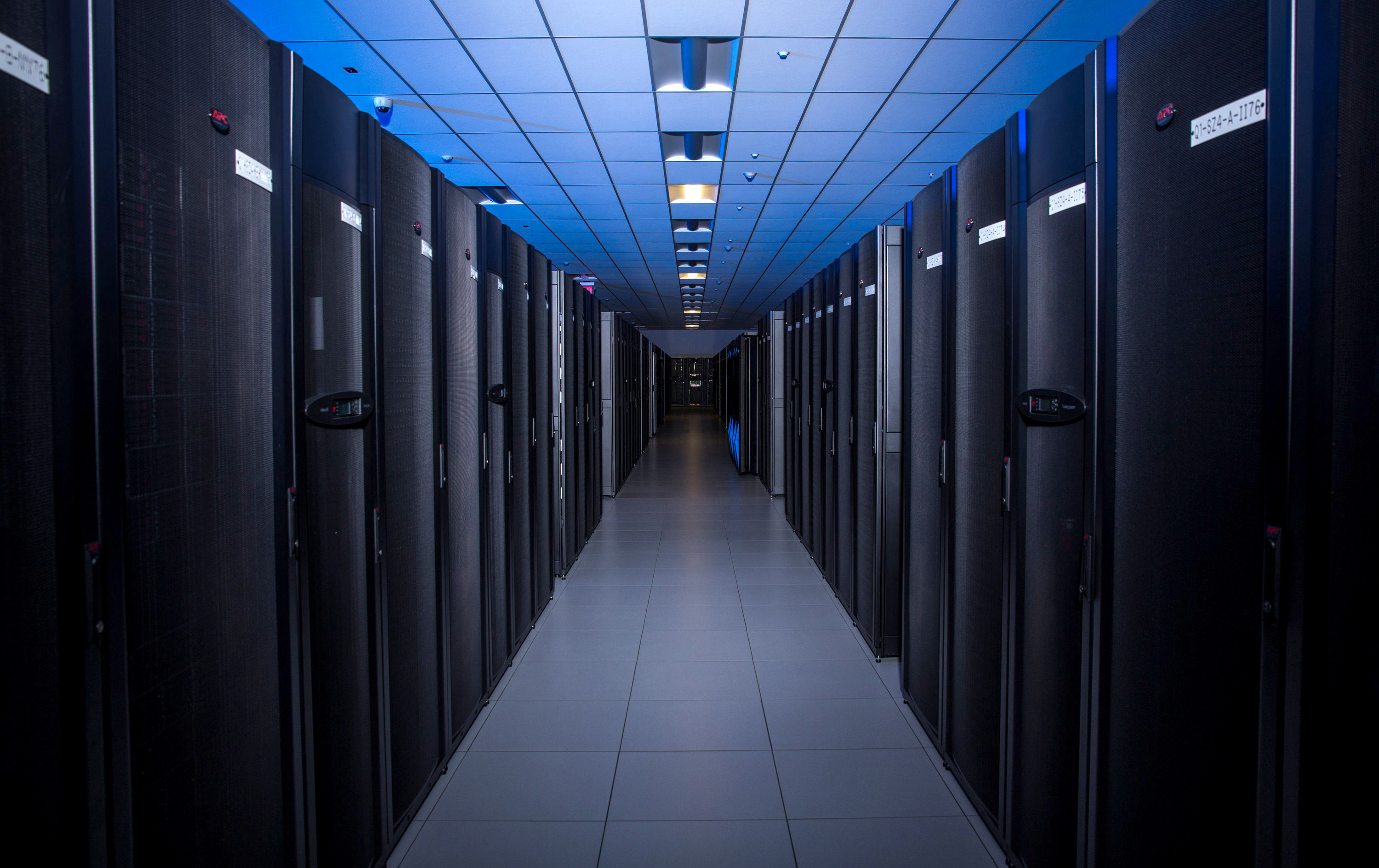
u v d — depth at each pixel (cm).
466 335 273
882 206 830
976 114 543
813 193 774
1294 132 109
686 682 334
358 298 183
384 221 199
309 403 161
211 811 130
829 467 491
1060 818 178
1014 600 198
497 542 326
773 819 227
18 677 90
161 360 116
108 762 105
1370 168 104
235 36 135
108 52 103
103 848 104
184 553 122
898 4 385
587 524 633
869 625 375
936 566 268
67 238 97
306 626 161
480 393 294
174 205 118
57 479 96
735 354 1246
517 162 664
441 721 249
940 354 261
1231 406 124
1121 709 157
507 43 425
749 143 610
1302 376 109
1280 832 114
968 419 231
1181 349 137
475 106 523
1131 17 397
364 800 189
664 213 870
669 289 1568
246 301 139
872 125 568
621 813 230
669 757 266
